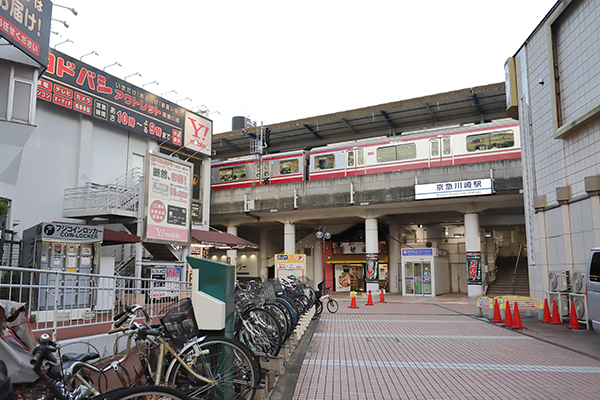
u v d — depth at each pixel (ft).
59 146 55.77
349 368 22.56
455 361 24.22
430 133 77.05
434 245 94.89
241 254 112.27
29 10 38.14
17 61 39.83
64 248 37.78
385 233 98.37
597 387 18.88
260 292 26.84
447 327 38.42
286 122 96.94
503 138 71.56
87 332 25.84
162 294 33.27
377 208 84.07
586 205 37.37
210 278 15.02
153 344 13.57
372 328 37.96
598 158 36.17
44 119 54.34
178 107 73.77
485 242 88.12
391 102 86.38
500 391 18.30
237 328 20.27
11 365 10.63
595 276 27.58
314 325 40.04
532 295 47.83
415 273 82.94
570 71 40.60
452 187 71.26
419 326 39.22
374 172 80.48
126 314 13.34
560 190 40.68
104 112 60.34
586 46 37.83
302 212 89.56
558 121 42.06
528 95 49.08
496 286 80.02
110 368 12.75
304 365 23.26
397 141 79.46
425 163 76.59
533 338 31.99
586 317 36.29
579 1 38.99
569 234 40.19
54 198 54.60
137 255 56.24
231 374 14.02
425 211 80.59
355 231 103.86
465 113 89.51
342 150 84.28
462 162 73.77
